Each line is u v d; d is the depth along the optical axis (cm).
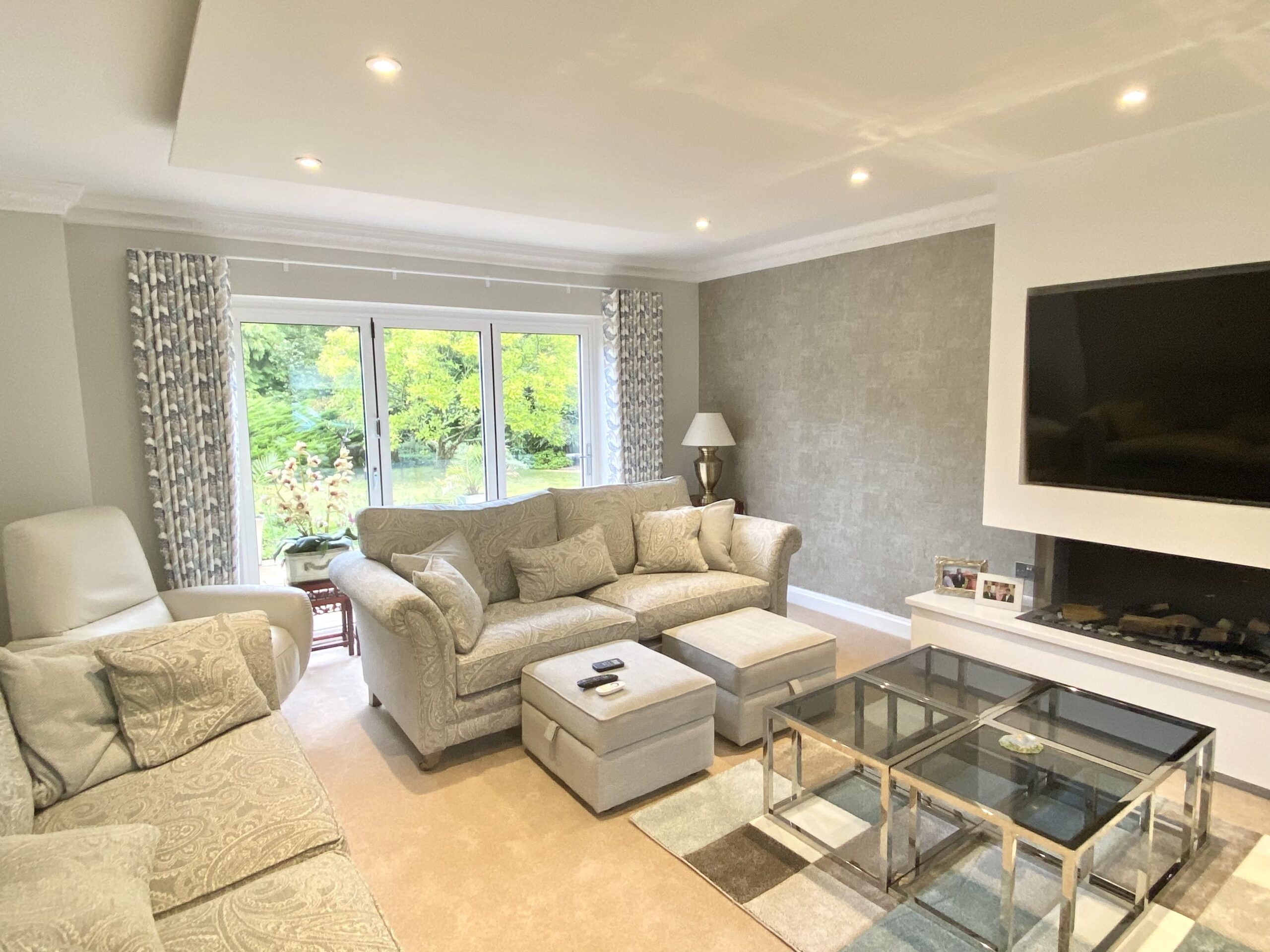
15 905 118
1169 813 234
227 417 361
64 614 258
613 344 498
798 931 187
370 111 205
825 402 447
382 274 415
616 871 212
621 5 151
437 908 198
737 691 280
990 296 355
